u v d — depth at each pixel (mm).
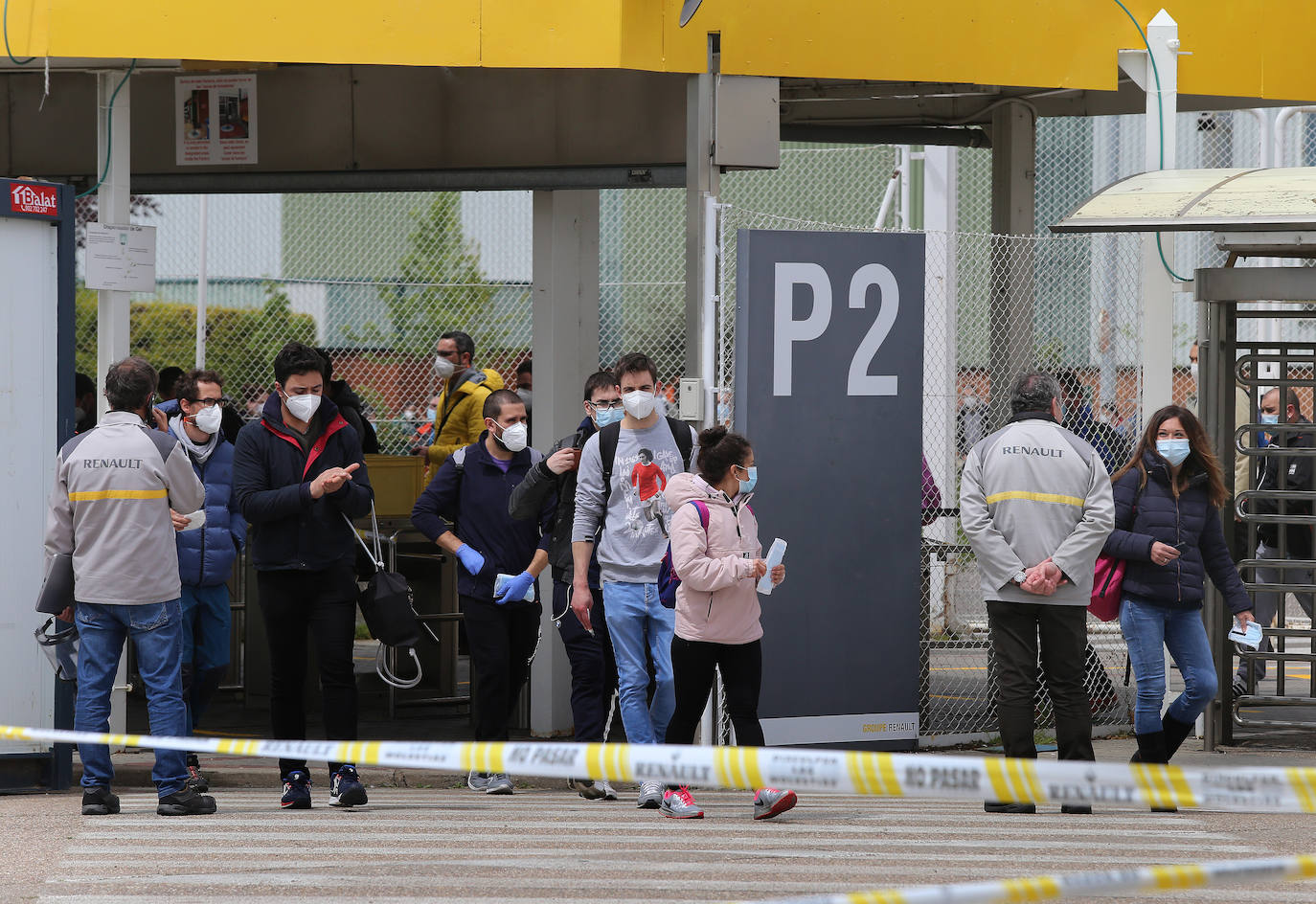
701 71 20516
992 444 17562
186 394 19562
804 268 20391
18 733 12953
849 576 20703
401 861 14391
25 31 19797
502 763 9242
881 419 20828
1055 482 17156
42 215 18875
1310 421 22875
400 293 39312
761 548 20219
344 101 24594
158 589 16938
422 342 39219
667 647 17547
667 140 22719
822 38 20969
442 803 18453
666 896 12797
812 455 20484
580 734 18188
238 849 14984
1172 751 18578
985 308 33344
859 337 20672
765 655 20250
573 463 18078
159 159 25750
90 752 17094
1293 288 21125
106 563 16719
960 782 8289
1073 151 39125
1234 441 21703
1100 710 23797
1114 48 22594
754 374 20203
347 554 17500
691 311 20766
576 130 23109
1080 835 16062
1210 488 17875
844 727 20703
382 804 18312
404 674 25719
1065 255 31391
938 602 26922
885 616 20922
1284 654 21797
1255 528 22438
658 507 17469
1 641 18688
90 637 16922
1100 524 16953
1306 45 23859
